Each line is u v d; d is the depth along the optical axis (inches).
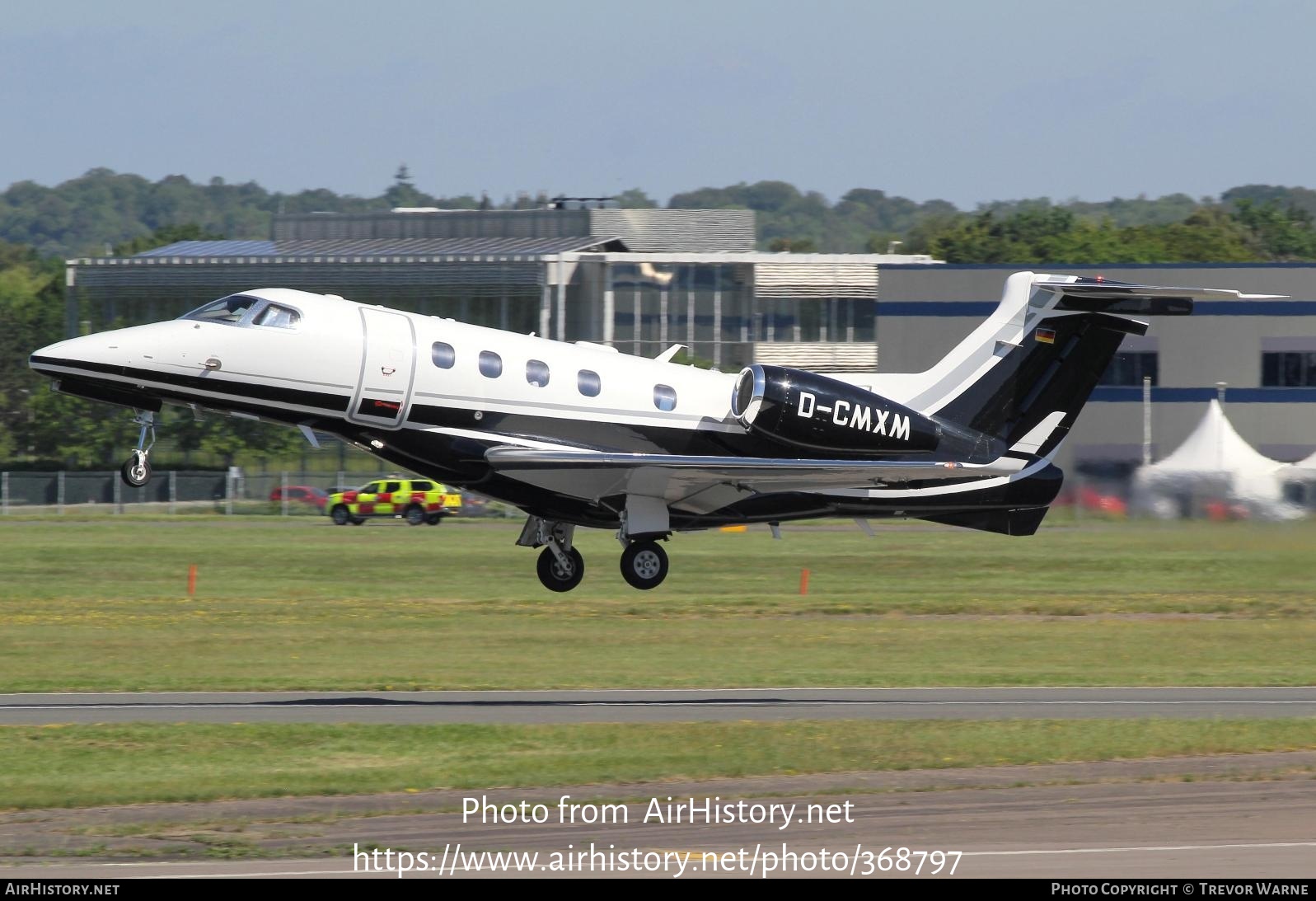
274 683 3090.6
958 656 3590.1
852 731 2484.0
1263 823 1879.9
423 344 3019.2
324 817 1900.8
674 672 3299.7
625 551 3161.9
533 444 3061.0
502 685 3085.6
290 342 2930.6
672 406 3176.7
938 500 3353.8
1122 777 2153.1
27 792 2000.5
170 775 2151.8
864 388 3277.6
